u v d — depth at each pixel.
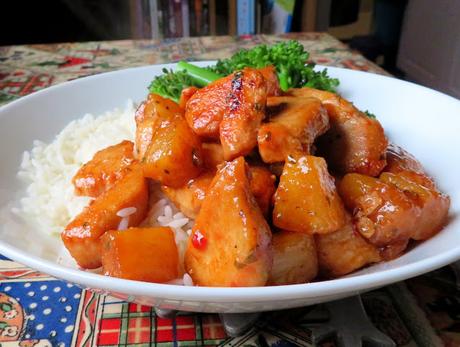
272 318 0.19
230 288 0.14
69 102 0.30
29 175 0.26
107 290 0.15
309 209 0.18
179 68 0.33
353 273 0.20
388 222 0.19
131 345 0.18
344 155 0.22
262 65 0.32
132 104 0.32
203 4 0.73
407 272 0.15
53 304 0.19
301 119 0.20
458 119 0.26
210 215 0.17
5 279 0.21
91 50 0.53
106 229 0.20
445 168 0.25
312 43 0.54
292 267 0.18
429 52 0.59
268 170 0.20
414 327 0.18
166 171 0.20
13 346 0.17
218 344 0.18
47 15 0.75
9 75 0.45
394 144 0.27
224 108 0.21
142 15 0.75
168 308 0.17
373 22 0.80
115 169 0.23
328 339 0.18
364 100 0.31
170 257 0.18
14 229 0.22
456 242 0.18
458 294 0.20
